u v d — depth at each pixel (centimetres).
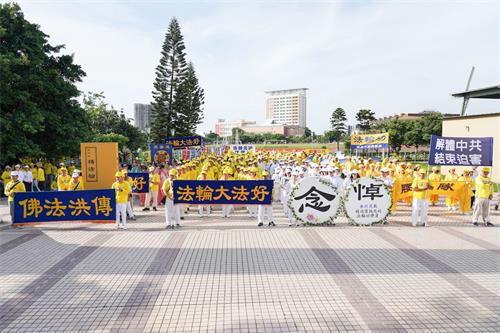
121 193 1131
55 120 2136
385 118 10138
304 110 17775
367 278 730
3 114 1930
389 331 531
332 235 1056
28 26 2128
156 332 529
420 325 548
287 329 536
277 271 767
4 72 1867
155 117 4325
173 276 739
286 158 3084
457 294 657
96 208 1136
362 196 1166
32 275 745
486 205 1185
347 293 660
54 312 590
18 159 2133
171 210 1148
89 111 4450
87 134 2356
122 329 538
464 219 1308
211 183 1184
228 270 771
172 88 4278
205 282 708
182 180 1180
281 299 635
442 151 1355
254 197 1175
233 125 16375
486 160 1327
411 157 5519
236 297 643
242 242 981
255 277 733
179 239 1011
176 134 4350
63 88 2220
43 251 903
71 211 1131
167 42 4172
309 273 756
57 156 2306
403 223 1225
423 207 1169
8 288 682
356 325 548
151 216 1360
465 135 2702
